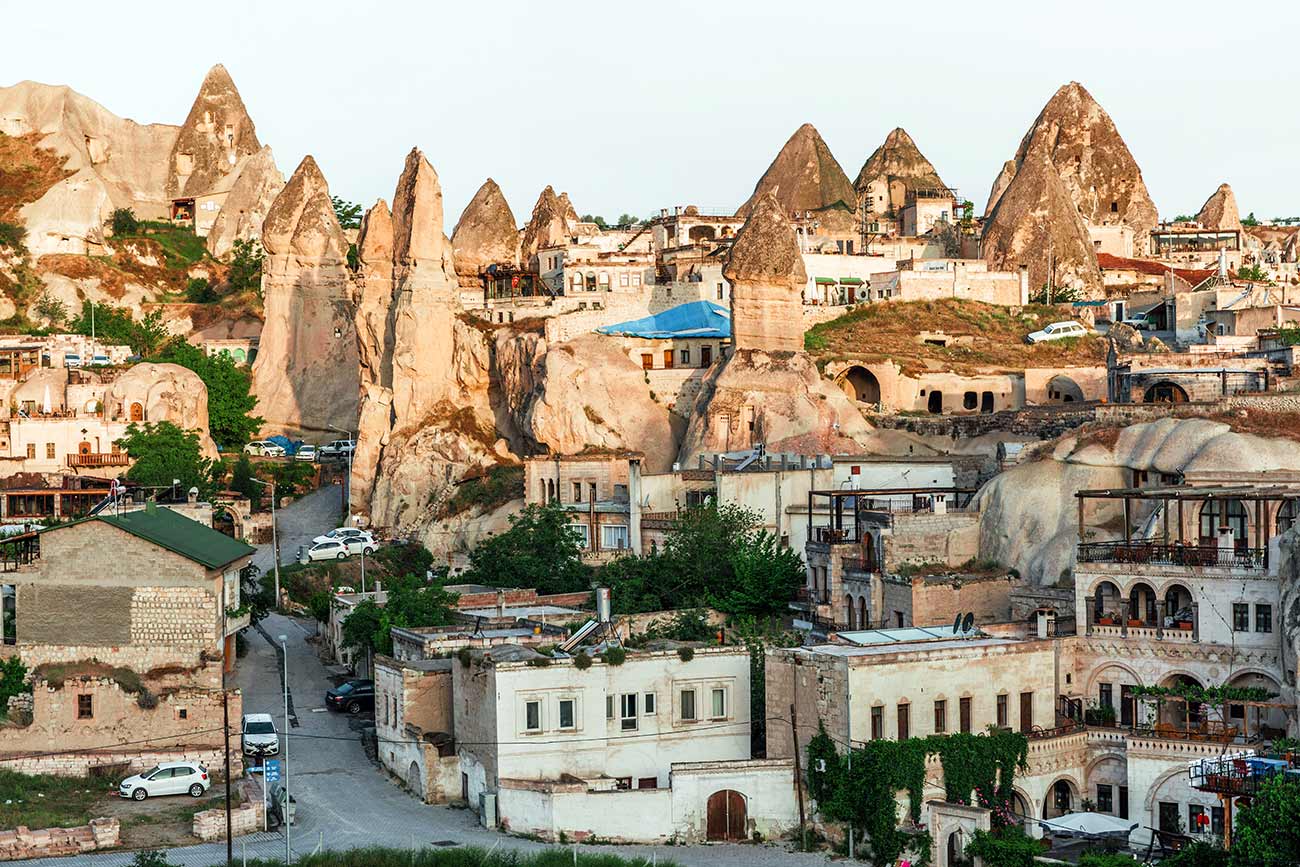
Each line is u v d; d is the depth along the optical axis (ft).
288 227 620.08
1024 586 321.32
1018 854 253.03
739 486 391.45
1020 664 284.00
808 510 391.04
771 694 284.20
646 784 289.33
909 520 330.54
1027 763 275.80
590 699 286.87
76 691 307.17
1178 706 284.00
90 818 278.26
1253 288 556.92
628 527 422.00
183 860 260.01
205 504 409.28
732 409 469.98
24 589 320.50
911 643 286.25
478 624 322.96
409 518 493.36
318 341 615.57
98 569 319.68
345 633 360.28
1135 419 365.81
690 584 362.94
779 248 490.08
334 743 325.62
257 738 310.65
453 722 303.68
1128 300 599.98
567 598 371.35
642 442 483.92
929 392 504.84
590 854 258.16
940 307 571.28
